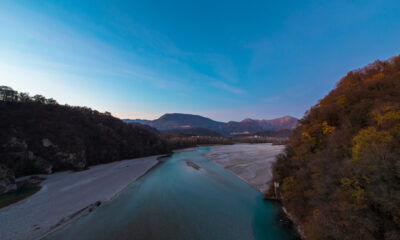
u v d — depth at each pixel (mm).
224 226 16719
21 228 16297
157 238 14898
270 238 14766
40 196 24609
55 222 17469
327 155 14086
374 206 8734
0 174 25953
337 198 10727
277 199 22625
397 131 9812
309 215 14148
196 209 20531
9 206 21156
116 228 16516
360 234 8797
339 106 17812
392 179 8195
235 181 32688
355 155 10602
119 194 26047
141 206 21562
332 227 10281
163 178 36000
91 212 19969
